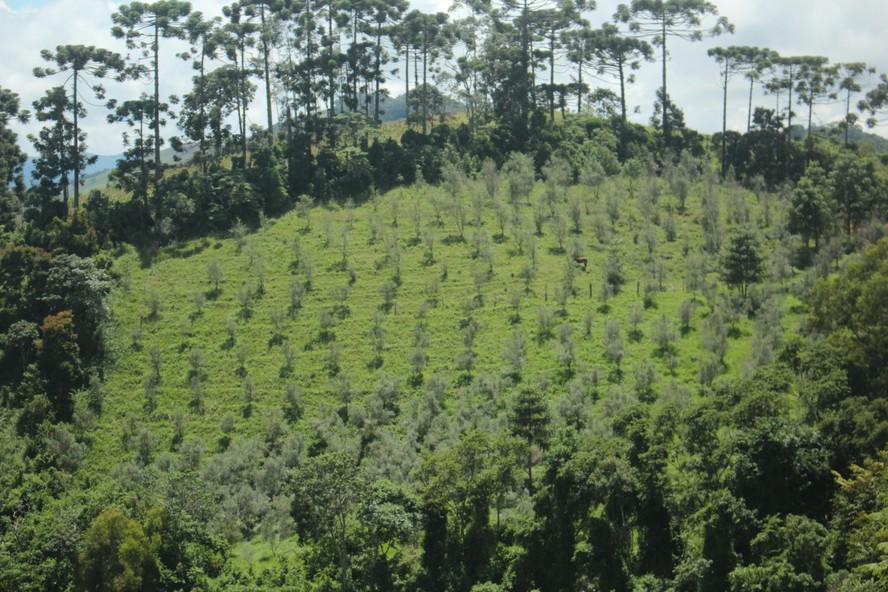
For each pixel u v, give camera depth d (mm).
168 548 51219
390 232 98375
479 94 136875
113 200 114938
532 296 86188
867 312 54531
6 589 48469
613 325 76188
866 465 43312
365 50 128625
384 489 52438
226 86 119375
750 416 49281
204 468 64938
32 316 83812
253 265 95000
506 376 72938
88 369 77875
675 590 44719
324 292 89125
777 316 75250
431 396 69438
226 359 79688
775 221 102938
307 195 109750
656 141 135000
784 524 44125
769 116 131500
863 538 39875
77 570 48406
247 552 54281
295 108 124625
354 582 50969
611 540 48000
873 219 96500
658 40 138000
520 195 109375
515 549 50438
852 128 156250
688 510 47875
